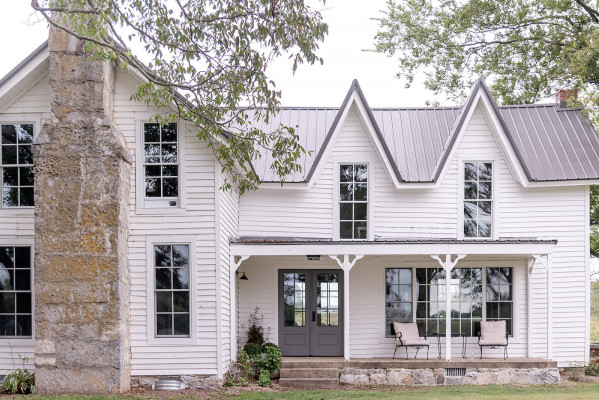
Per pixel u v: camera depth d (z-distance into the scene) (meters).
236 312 19.09
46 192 14.48
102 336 14.26
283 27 12.06
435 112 21.11
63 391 14.20
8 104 15.94
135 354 15.54
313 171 18.92
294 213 19.31
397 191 19.47
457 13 27.55
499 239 19.28
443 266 17.61
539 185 19.12
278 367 17.31
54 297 14.31
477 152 19.56
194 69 13.25
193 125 15.84
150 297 15.62
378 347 19.30
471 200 19.52
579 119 20.70
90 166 14.50
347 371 17.25
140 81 15.61
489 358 18.69
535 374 17.38
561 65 24.50
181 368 15.59
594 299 44.78
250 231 19.14
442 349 19.20
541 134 20.34
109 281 14.34
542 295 19.22
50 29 14.77
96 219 14.43
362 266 19.55
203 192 15.89
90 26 12.41
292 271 19.69
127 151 15.16
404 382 17.25
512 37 26.86
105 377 14.23
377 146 19.08
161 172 15.96
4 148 15.98
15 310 15.66
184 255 15.88
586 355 19.06
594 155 19.52
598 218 25.61
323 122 20.72
